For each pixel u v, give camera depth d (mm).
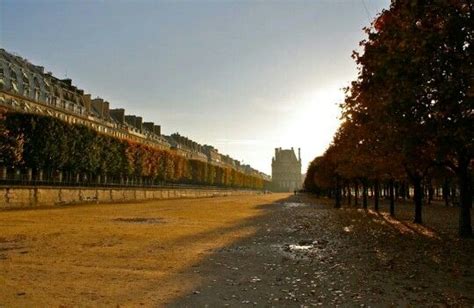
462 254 18484
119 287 11922
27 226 29594
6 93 96438
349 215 47406
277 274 14055
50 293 11109
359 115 24469
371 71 18297
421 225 34125
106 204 69312
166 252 18703
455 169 24984
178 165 122188
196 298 10836
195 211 53594
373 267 15398
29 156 61031
